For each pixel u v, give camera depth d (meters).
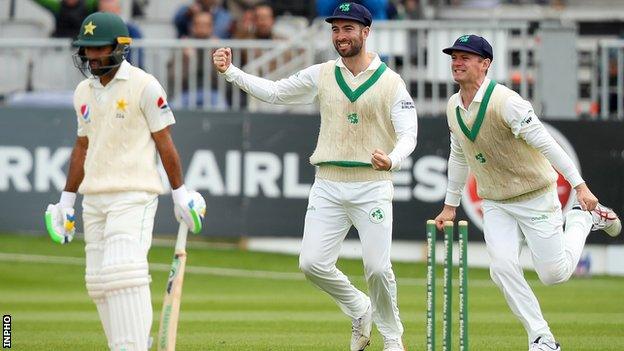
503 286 24.72
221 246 51.38
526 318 24.53
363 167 24.78
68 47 53.34
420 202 49.56
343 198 24.94
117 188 21.08
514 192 24.75
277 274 47.25
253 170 49.72
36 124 49.41
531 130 23.92
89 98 21.50
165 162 21.50
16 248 50.03
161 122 21.41
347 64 24.84
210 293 42.16
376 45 51.88
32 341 29.03
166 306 20.94
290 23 63.69
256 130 49.62
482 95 24.19
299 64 53.28
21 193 49.50
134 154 21.27
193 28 57.84
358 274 47.56
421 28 51.56
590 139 49.62
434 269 21.25
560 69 51.84
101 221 21.44
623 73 51.59
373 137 24.77
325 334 30.84
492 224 25.08
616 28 67.56
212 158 49.56
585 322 33.84
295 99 25.59
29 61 53.50
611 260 50.00
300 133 49.72
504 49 51.34
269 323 33.25
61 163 49.47
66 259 48.84
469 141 24.67
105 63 21.12
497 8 68.00
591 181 49.62
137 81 21.30
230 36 61.00
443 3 68.31
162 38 63.19
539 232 24.81
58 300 39.53
